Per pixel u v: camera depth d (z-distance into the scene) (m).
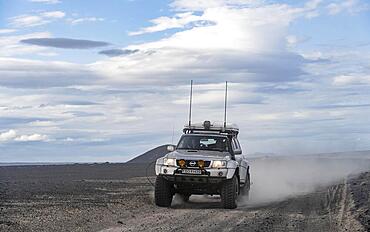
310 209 17.05
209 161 17.28
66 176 30.91
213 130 19.75
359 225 13.48
